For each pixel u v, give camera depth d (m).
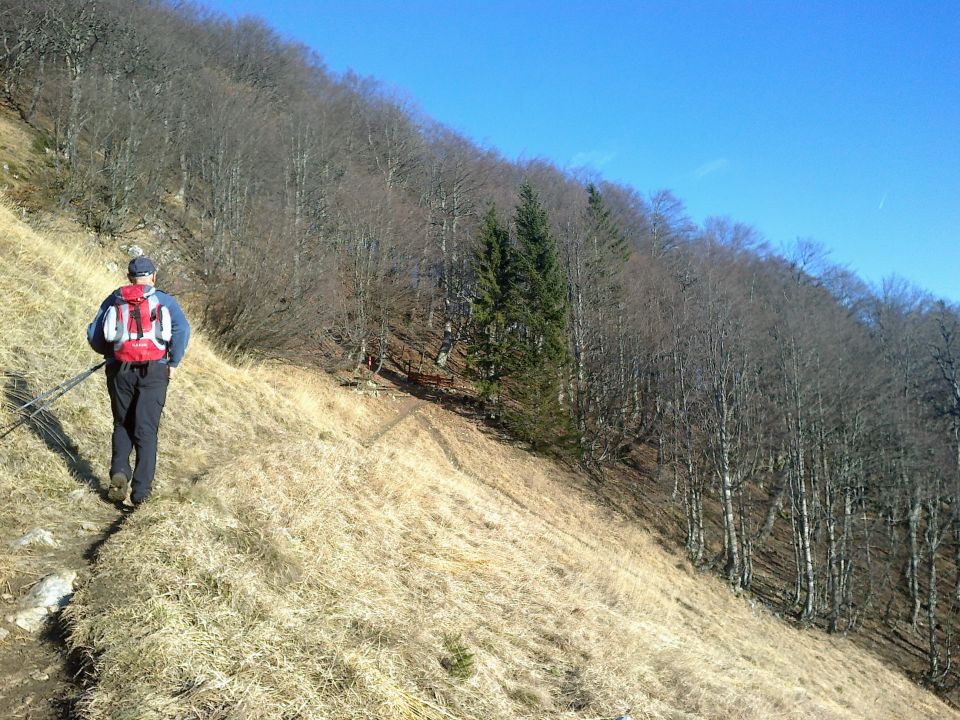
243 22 62.59
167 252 26.72
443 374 40.53
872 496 41.19
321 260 25.09
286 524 5.06
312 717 3.07
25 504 4.39
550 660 4.90
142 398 4.61
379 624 4.18
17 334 6.53
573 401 40.00
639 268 45.81
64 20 36.22
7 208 12.14
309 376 20.25
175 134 34.97
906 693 23.41
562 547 10.81
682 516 33.69
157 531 4.11
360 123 60.53
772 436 34.94
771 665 12.64
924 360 42.03
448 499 9.15
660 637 7.31
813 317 36.56
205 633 3.39
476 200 52.72
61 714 2.85
